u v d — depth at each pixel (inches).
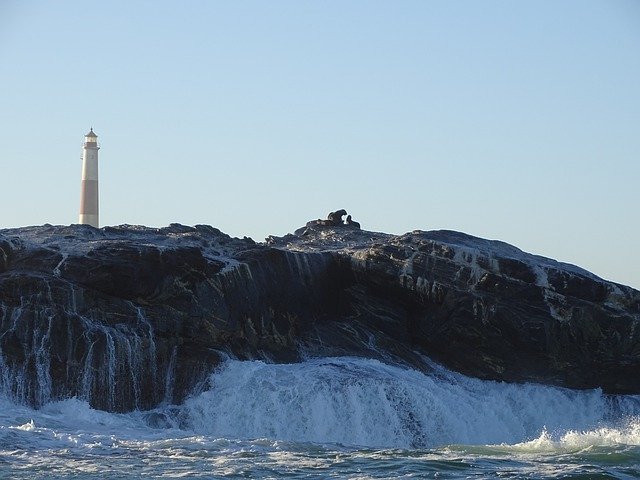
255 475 2787.9
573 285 4549.7
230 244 4603.8
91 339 3828.7
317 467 2891.2
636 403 4515.3
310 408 3833.7
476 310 4446.4
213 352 4013.3
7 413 3506.4
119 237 4544.8
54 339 3804.1
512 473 2849.4
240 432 3791.8
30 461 2864.2
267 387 3858.3
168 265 4037.9
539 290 4505.4
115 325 3909.9
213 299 4121.6
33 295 3848.4
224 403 3823.8
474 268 4539.9
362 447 3223.4
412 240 4690.0
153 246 4067.4
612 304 4576.8
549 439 3501.5
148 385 3892.7
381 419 3892.7
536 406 4377.5
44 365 3767.2
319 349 4389.8
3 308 3811.5
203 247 4480.8
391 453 3120.1
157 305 4015.8
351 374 4010.8
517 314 4439.0
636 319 4527.6
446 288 4500.5
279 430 3801.7
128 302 3976.4
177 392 3919.8
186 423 3779.5
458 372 4500.5
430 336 4505.4
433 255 4581.7
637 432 3614.7
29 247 4033.0
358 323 4544.8
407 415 3934.5
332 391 3875.5
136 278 3976.4
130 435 3292.3
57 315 3831.2
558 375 4483.3
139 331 3919.8
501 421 4217.5
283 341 4328.3
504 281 4503.0
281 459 2974.9
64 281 3912.4
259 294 4284.0
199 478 2738.7
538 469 2903.5
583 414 4429.1
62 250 4037.9
